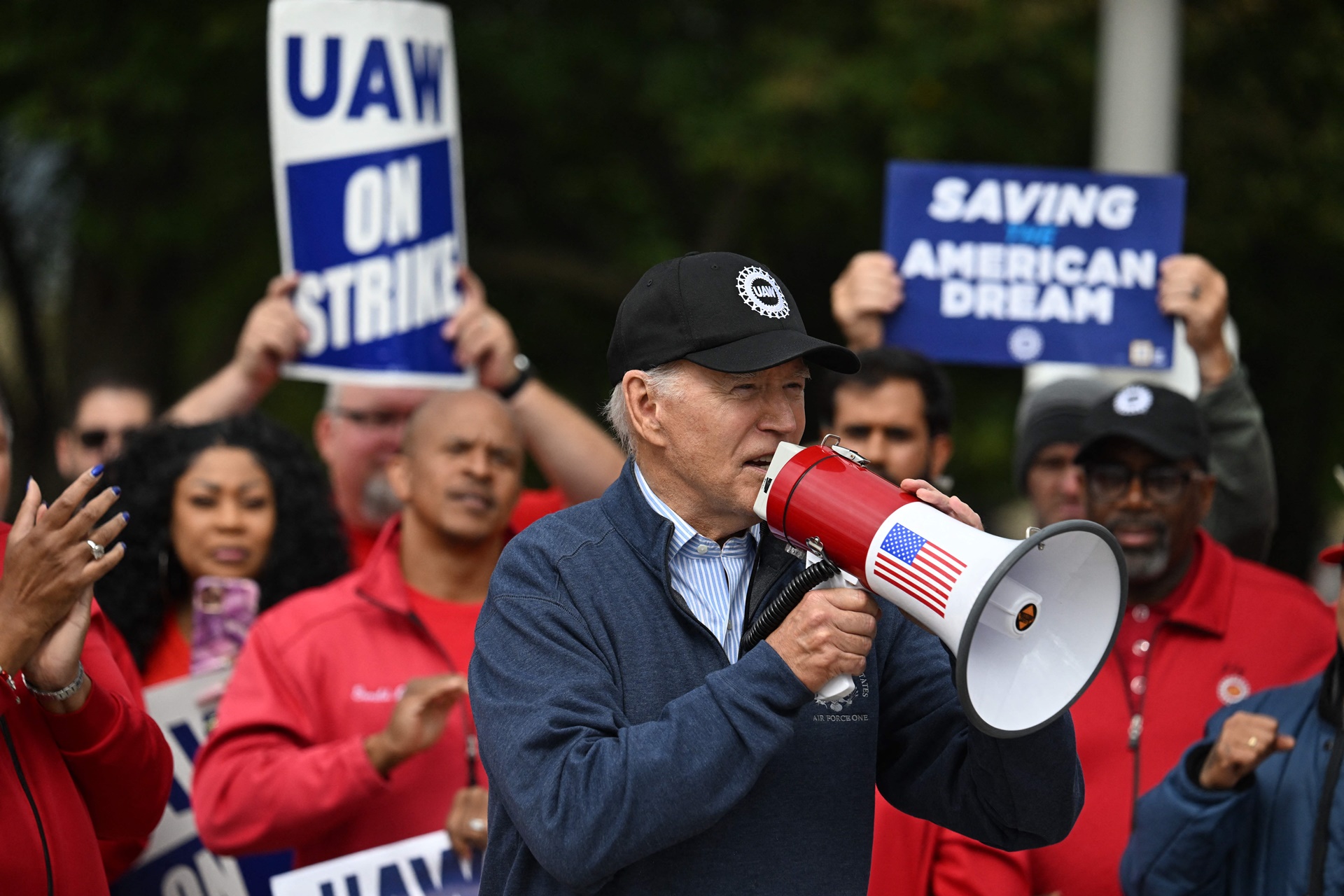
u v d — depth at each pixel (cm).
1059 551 402
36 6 1730
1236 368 847
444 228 870
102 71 1723
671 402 443
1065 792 430
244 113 1775
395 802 689
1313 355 1892
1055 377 1041
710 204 1955
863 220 1838
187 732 728
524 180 1970
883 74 1667
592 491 930
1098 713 698
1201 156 1739
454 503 750
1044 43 1675
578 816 401
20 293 2078
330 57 841
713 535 457
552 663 428
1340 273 1881
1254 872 588
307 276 853
